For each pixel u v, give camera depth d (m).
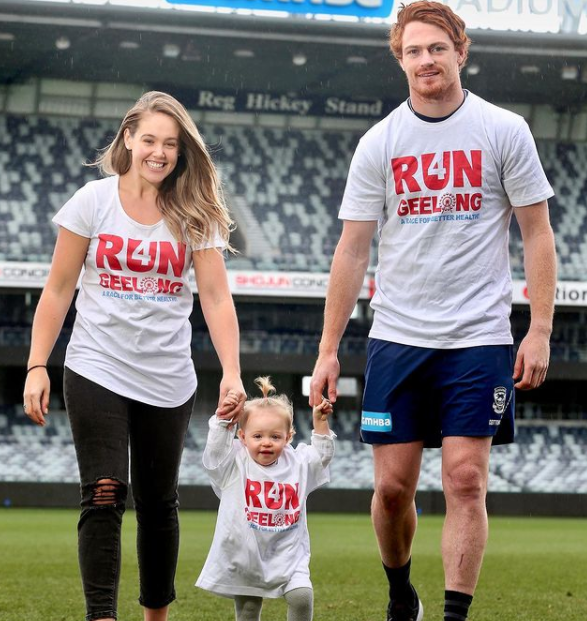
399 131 4.27
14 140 29.72
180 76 29.41
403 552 4.59
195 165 4.14
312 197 30.05
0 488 24.12
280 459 4.32
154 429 4.11
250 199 29.70
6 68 28.75
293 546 4.27
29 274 26.20
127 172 4.14
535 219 4.26
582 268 28.53
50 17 25.20
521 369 4.21
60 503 24.23
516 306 27.66
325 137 31.03
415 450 4.36
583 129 31.06
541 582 8.94
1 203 28.61
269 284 26.80
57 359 27.09
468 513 4.08
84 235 4.08
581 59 27.22
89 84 29.89
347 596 7.55
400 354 4.29
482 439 4.17
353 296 4.46
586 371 26.72
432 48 4.14
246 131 30.81
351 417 28.61
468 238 4.22
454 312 4.22
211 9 25.75
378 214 4.41
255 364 26.80
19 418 27.92
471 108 4.23
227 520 4.24
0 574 9.03
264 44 26.64
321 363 4.43
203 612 6.39
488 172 4.20
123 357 4.02
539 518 24.30
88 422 3.93
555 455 28.42
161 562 4.25
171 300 4.12
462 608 3.97
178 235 4.10
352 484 27.22
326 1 26.06
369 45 26.47
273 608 6.87
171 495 4.22
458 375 4.18
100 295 4.07
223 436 4.17
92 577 3.80
